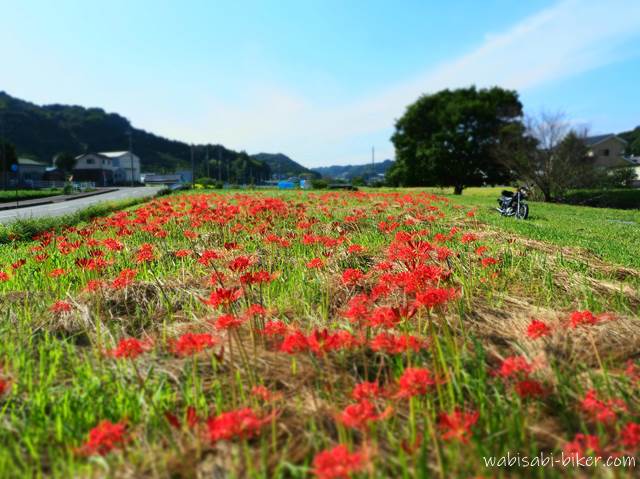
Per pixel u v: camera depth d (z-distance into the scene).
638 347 2.91
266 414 2.20
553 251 6.46
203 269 5.22
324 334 2.12
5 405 2.30
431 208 10.38
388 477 1.79
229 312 3.29
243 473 1.81
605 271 5.17
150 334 3.35
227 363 2.74
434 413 2.10
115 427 1.80
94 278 4.57
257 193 31.44
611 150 56.09
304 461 1.88
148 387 2.44
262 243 6.93
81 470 1.81
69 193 44.16
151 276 4.91
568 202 33.69
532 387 2.01
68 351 2.88
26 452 2.01
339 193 20.05
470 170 42.84
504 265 5.21
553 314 3.54
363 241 6.97
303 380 2.54
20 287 4.50
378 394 2.10
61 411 2.21
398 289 4.01
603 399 2.26
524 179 34.69
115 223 8.08
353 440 2.02
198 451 1.88
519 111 42.94
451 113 43.38
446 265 4.98
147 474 1.82
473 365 2.61
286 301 3.91
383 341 2.19
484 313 3.64
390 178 47.88
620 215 19.58
